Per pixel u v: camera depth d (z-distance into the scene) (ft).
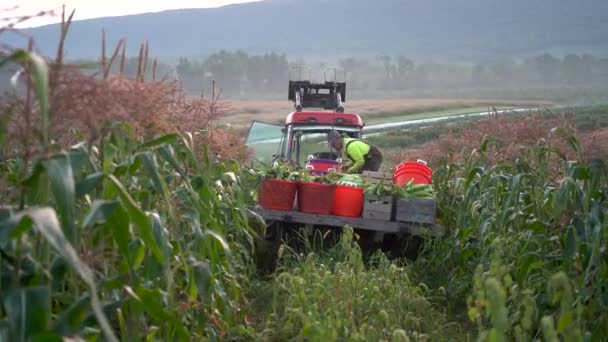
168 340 23.65
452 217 44.29
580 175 29.30
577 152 32.40
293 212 42.68
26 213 14.99
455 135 62.59
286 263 39.11
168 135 21.40
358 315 29.60
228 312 26.91
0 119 16.44
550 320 16.49
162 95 21.47
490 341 16.53
